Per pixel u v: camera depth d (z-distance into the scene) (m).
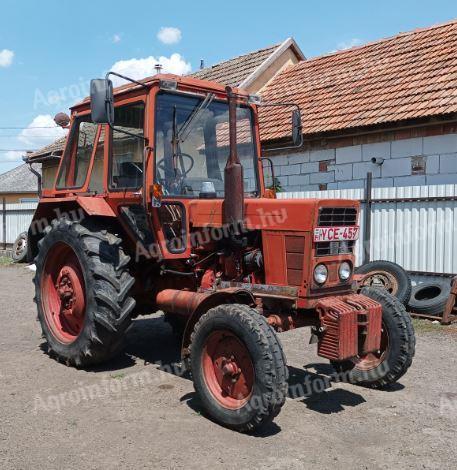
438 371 5.44
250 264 4.73
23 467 3.41
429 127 9.38
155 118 4.95
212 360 4.20
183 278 5.27
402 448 3.73
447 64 10.32
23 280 11.76
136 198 5.09
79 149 6.01
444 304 7.46
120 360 5.70
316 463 3.50
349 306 4.26
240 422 3.88
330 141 10.79
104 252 5.19
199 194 5.16
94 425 4.04
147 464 3.46
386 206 8.84
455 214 8.10
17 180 39.75
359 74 11.87
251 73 13.95
